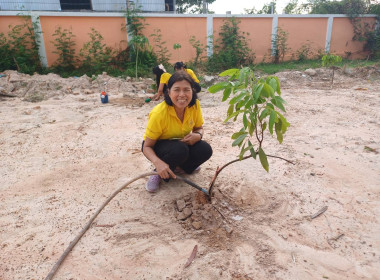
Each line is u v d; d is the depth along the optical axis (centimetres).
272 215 278
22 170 374
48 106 679
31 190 329
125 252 238
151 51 1110
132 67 1085
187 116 289
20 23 1000
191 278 212
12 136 488
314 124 530
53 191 326
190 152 315
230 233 255
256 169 363
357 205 292
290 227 262
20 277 215
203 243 246
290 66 1233
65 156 413
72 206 298
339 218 273
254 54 1314
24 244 247
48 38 1038
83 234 257
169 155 289
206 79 974
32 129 521
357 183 331
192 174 352
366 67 1063
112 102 721
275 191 315
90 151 429
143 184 334
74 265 226
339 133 482
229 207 289
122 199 306
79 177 355
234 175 348
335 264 223
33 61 1017
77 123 553
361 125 519
